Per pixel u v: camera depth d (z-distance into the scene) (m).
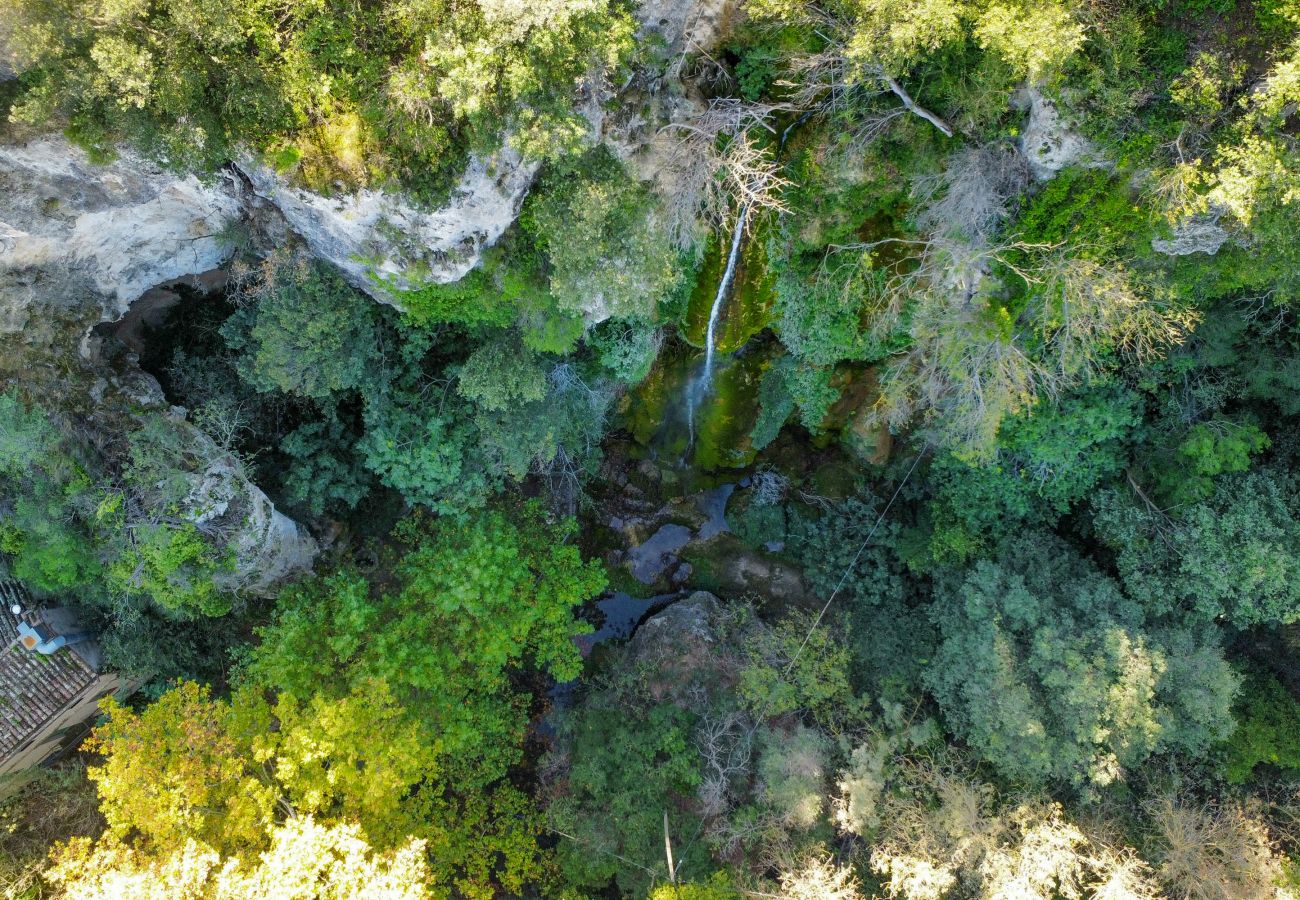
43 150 12.21
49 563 15.50
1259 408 17.80
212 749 14.14
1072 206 14.21
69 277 14.73
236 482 17.09
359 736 14.81
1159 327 15.59
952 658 18.08
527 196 14.04
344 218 13.26
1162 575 17.64
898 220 15.98
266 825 13.82
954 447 17.17
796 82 13.98
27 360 14.95
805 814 16.53
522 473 17.94
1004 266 15.23
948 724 18.17
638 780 18.03
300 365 15.48
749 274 17.06
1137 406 17.61
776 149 15.32
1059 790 17.77
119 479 16.14
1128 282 14.77
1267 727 17.66
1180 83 12.57
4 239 13.18
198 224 15.45
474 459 18.09
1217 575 16.59
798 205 15.68
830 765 18.19
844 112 14.10
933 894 15.72
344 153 12.51
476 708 18.55
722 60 14.23
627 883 17.52
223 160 12.65
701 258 16.36
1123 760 17.06
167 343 18.22
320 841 12.50
